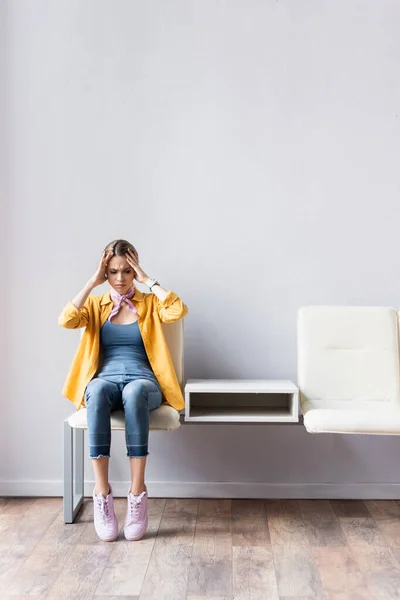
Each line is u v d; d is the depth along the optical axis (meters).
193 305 2.92
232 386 2.54
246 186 2.90
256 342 2.92
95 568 2.09
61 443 2.92
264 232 2.90
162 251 2.91
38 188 2.91
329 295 2.90
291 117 2.90
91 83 2.91
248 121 2.90
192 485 2.90
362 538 2.37
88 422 2.37
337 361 2.66
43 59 2.91
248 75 2.90
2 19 2.91
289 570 2.08
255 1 2.90
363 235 2.89
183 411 2.67
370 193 2.89
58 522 2.55
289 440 2.90
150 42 2.90
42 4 2.91
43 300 2.92
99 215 2.91
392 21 2.88
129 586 1.96
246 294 2.91
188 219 2.91
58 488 2.91
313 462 2.90
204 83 2.90
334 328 2.68
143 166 2.91
